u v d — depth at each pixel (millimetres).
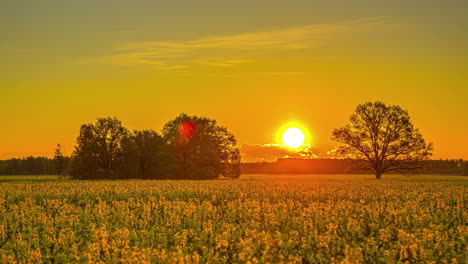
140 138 95500
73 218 27219
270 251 17969
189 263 15758
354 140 77875
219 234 21594
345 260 14891
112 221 27125
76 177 94875
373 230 24281
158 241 21188
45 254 19109
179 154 92812
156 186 53281
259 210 29906
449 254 17875
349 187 51406
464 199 40625
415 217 26250
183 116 95625
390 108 77438
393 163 76688
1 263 17031
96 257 17719
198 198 42406
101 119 96188
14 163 196625
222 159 93750
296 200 40438
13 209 32719
